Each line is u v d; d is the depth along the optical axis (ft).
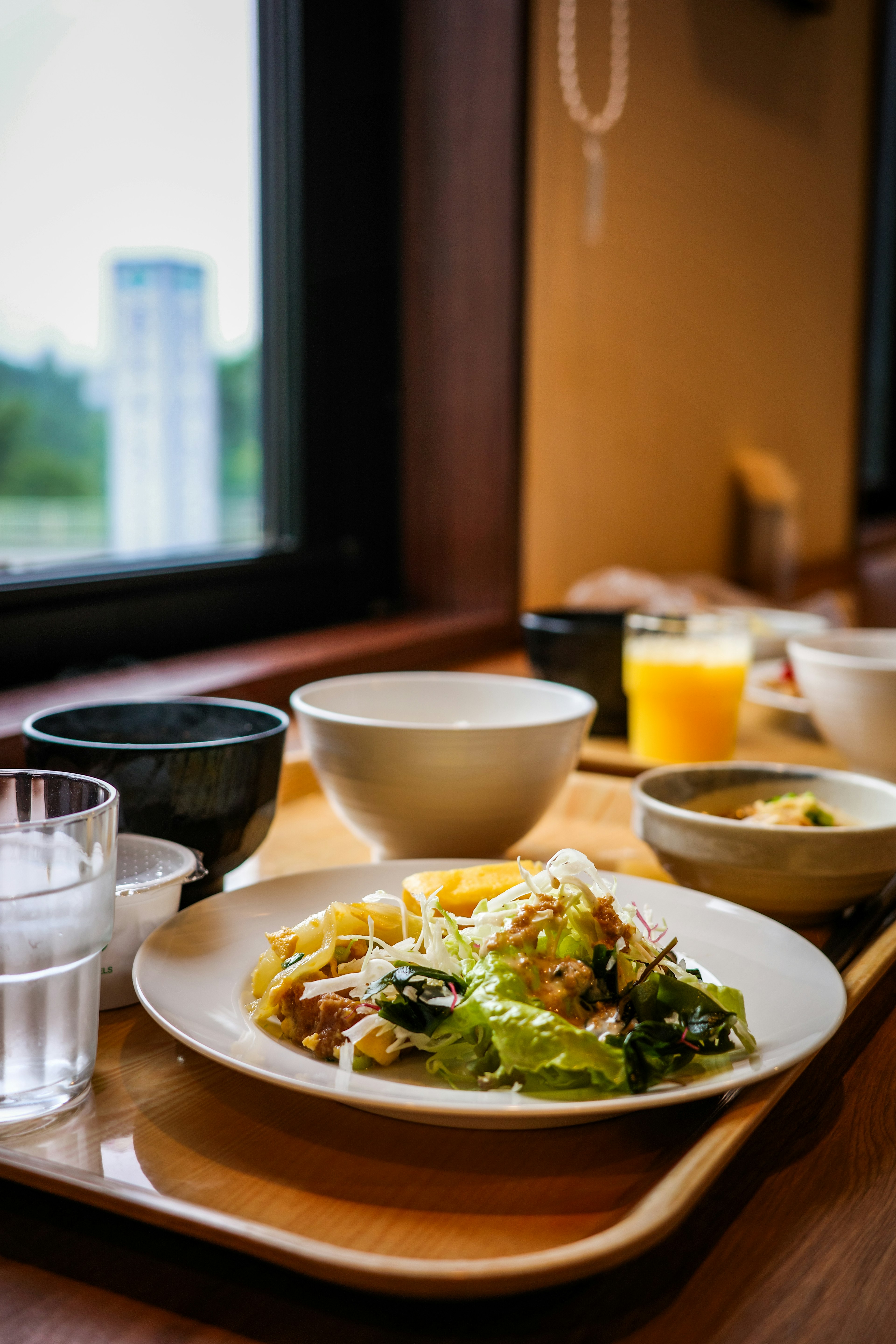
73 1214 1.57
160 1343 1.33
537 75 5.52
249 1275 1.46
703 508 8.07
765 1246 1.54
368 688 3.18
